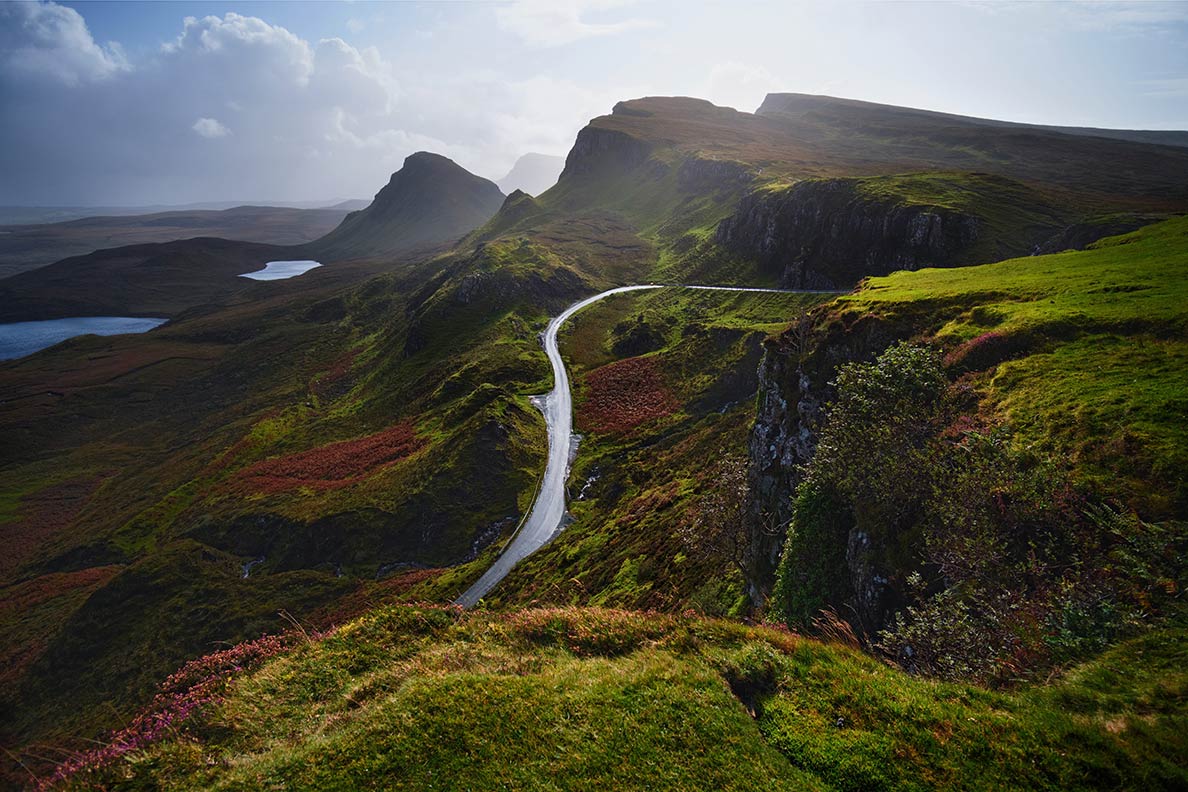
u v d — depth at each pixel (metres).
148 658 80.75
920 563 17.45
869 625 18.86
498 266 197.38
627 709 10.75
